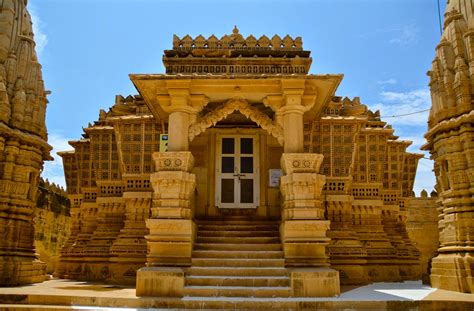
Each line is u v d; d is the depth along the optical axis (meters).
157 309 8.60
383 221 16.47
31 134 12.78
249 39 13.30
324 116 15.40
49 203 24.61
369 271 14.90
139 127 15.02
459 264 10.64
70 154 17.50
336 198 14.71
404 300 8.76
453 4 12.69
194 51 12.95
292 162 10.56
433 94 12.40
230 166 14.88
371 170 15.79
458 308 8.66
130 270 13.96
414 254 16.66
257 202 14.60
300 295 9.27
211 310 8.59
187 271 9.94
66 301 9.05
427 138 12.68
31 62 13.45
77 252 15.54
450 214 11.46
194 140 15.04
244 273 9.99
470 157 11.07
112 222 15.47
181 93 11.09
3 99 12.04
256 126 14.97
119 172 15.71
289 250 10.11
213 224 13.30
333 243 14.38
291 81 10.95
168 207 10.33
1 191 11.93
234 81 11.12
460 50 11.84
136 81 11.16
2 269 11.46
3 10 13.18
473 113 10.79
